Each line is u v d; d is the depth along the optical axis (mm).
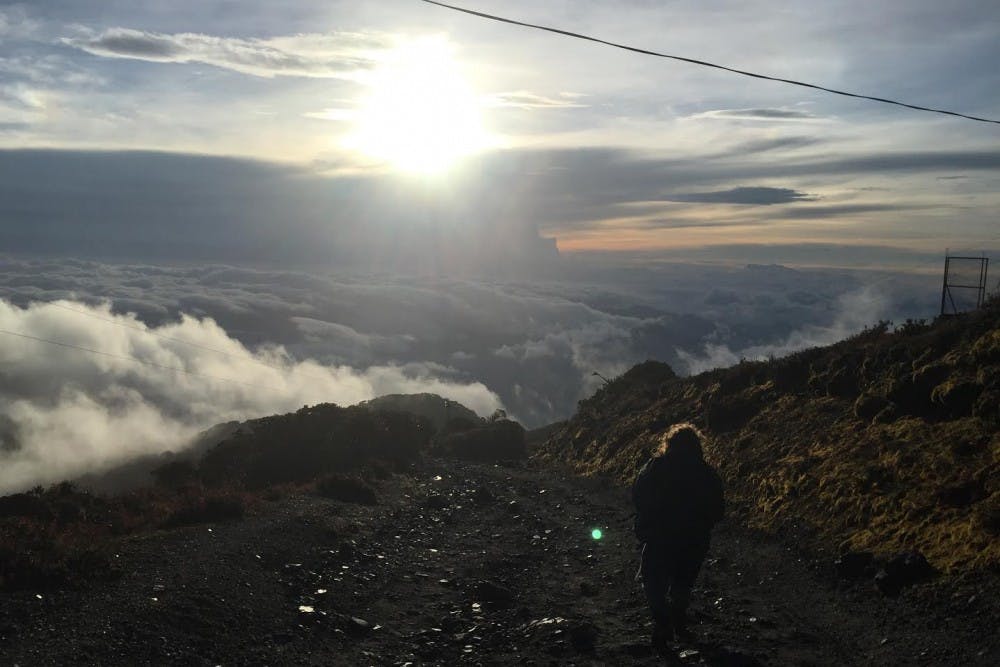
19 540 8992
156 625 7031
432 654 7234
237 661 6605
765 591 9875
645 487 7570
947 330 15695
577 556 12398
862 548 10320
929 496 10531
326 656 6992
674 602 7297
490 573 10992
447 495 20156
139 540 10234
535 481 25844
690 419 24547
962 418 12703
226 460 23219
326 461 22516
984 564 8188
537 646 7379
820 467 13836
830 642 7527
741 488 16094
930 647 6969
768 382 21844
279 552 10570
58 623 6812
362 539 12664
